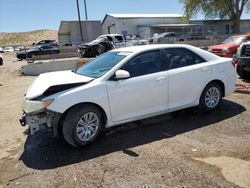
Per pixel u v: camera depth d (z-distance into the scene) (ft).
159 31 154.20
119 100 16.24
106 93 15.79
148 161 13.66
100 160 14.07
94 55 78.02
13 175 13.29
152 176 12.28
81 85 15.55
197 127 17.67
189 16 141.18
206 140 15.72
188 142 15.60
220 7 134.62
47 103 14.55
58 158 14.58
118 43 83.61
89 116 15.61
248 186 11.26
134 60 16.97
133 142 15.99
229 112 20.08
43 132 18.31
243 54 30.35
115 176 12.48
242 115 19.34
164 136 16.60
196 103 19.42
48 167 13.74
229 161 13.30
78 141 15.33
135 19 162.20
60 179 12.57
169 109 18.22
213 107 20.17
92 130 15.83
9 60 104.12
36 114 15.03
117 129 17.93
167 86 17.79
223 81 20.25
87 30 132.57
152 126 18.24
